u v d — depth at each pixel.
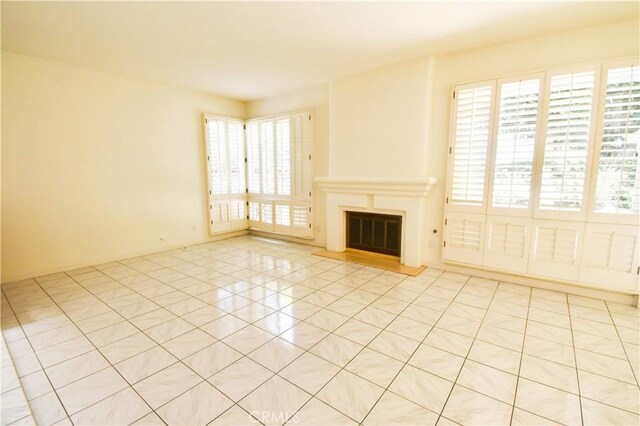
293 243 5.38
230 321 2.62
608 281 2.86
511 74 3.12
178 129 4.87
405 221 3.95
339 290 3.27
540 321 2.58
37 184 3.59
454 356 2.12
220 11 2.54
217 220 5.46
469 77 3.42
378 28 2.87
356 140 4.21
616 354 2.13
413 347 2.23
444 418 1.60
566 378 1.90
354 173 4.27
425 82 3.59
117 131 4.20
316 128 4.87
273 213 5.52
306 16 2.64
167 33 2.94
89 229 4.04
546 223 3.08
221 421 1.58
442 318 2.65
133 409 1.67
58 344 2.28
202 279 3.62
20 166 3.46
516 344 2.26
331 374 1.94
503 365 2.02
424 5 2.47
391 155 3.93
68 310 2.82
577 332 2.41
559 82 2.91
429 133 3.71
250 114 5.77
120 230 4.33
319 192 4.98
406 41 3.16
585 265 2.94
